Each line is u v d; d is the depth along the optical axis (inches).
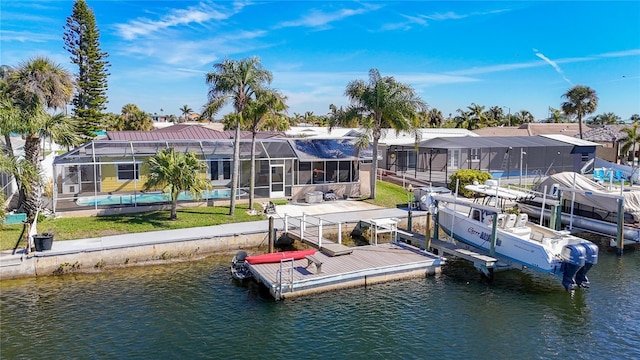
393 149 1844.2
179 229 989.2
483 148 1680.6
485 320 671.8
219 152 1268.5
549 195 1117.7
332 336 618.2
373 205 1282.0
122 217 1067.3
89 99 1888.5
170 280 800.9
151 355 560.1
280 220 1088.8
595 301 740.7
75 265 823.1
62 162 1090.1
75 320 644.1
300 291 742.5
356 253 893.2
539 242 839.7
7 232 920.9
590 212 1131.3
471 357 571.8
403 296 754.2
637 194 1106.1
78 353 559.5
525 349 592.1
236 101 1088.2
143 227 988.6
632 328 649.0
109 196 1106.1
